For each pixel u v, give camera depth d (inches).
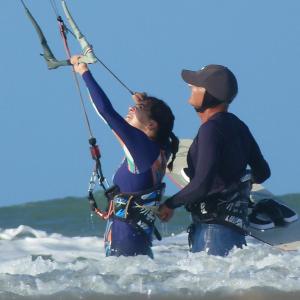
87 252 1560.0
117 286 1137.4
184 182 1401.3
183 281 1151.0
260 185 1450.5
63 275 1169.4
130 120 1227.9
